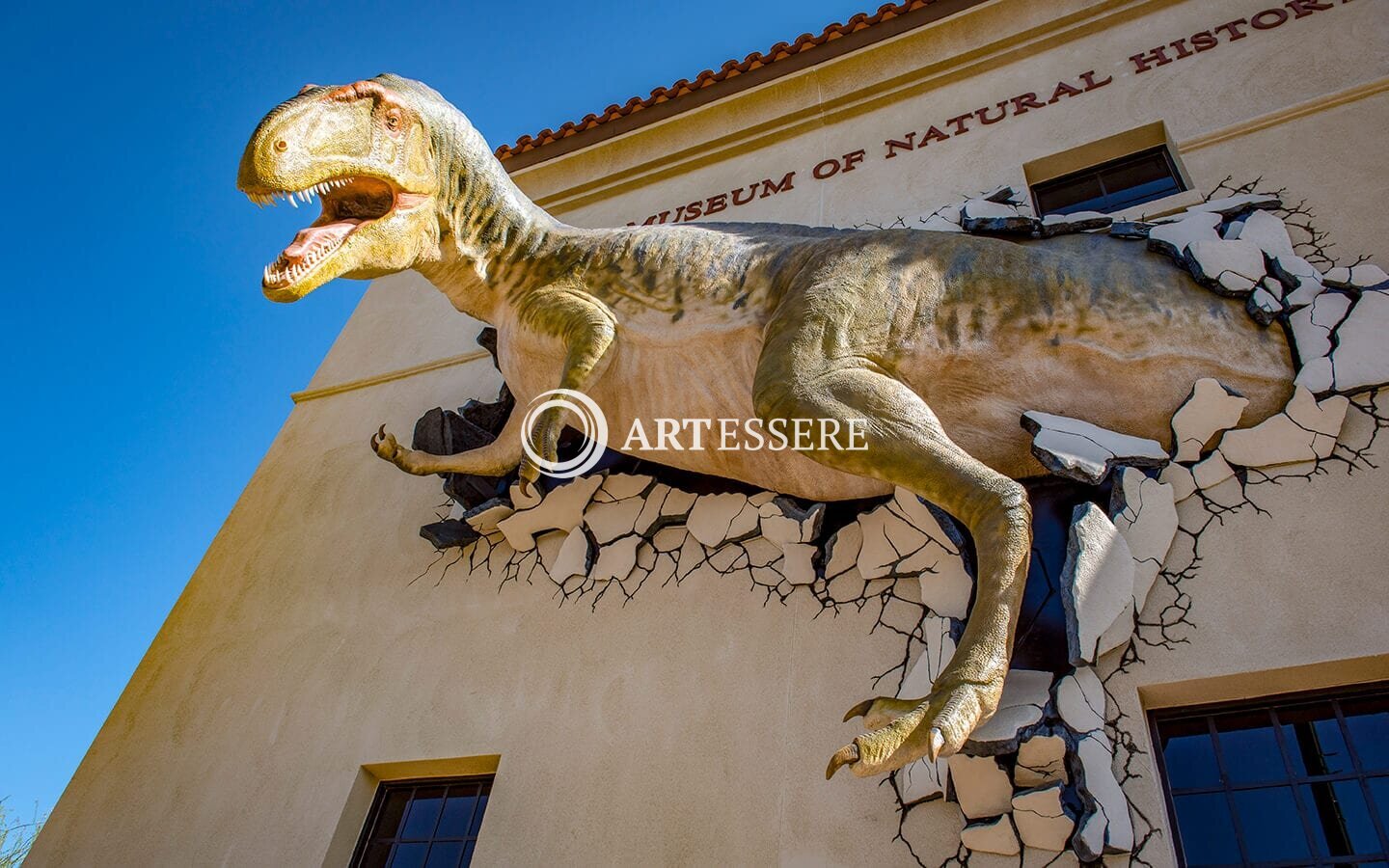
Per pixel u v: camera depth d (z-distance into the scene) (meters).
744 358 4.76
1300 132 5.54
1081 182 6.48
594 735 4.71
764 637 4.70
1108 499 4.12
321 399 8.23
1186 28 6.84
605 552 5.50
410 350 8.27
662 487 5.61
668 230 5.39
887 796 3.88
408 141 5.28
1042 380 4.35
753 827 4.04
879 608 4.51
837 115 8.05
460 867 4.71
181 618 6.75
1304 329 4.25
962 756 3.68
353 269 5.16
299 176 4.84
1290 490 3.97
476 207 5.54
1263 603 3.73
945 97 7.59
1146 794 3.39
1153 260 4.64
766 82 8.55
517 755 4.81
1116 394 4.30
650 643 4.96
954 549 4.40
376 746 5.25
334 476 7.30
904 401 3.99
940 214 6.38
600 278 5.25
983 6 7.86
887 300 4.41
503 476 6.13
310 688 5.77
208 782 5.52
